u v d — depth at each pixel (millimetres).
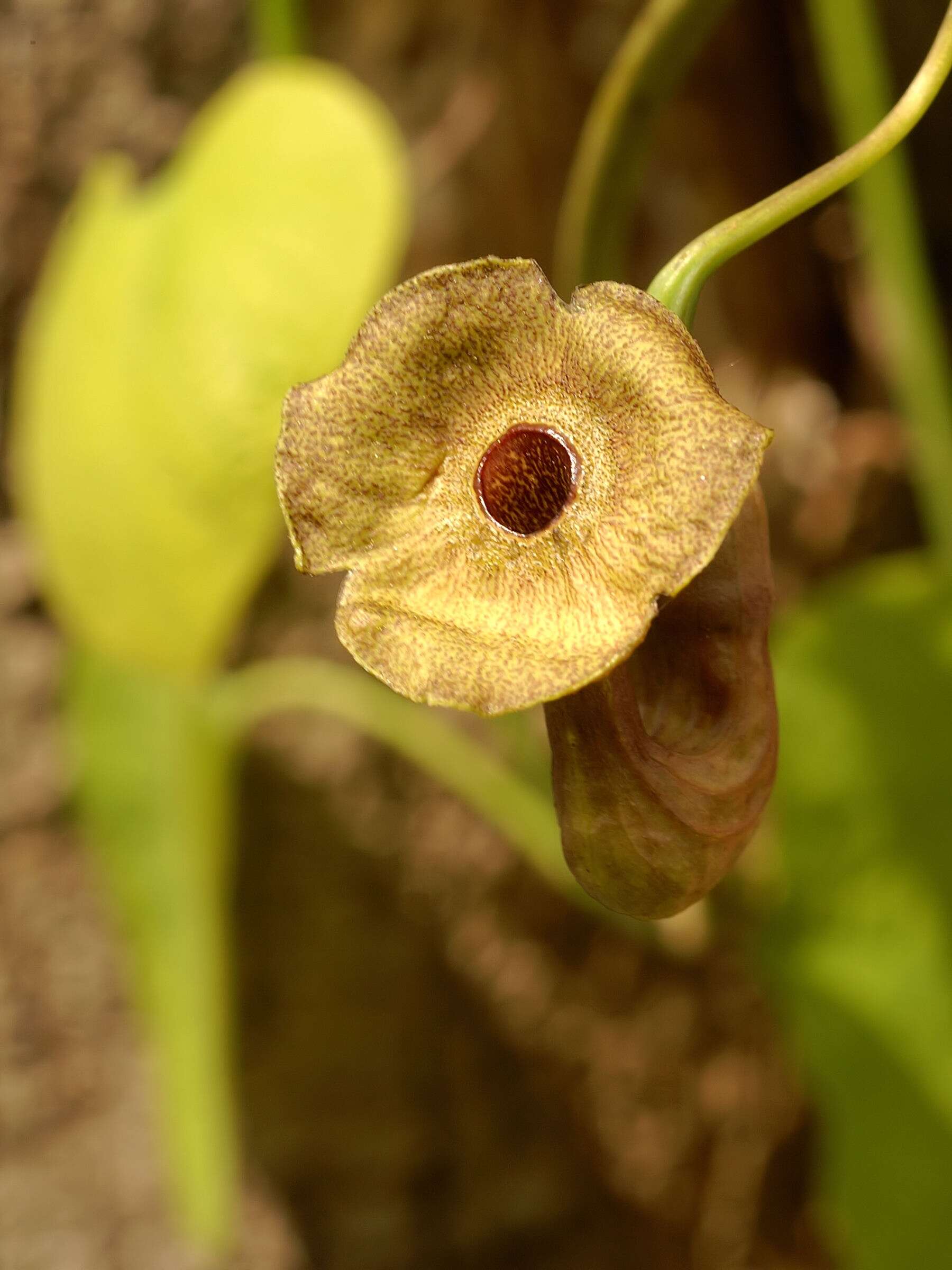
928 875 253
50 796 317
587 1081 334
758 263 306
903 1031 256
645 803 154
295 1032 325
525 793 266
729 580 158
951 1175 255
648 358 146
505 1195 334
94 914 323
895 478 310
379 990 325
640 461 146
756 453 142
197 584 234
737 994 333
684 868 155
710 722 158
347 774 317
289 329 223
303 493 151
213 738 283
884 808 252
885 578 249
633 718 155
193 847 289
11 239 298
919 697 248
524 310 150
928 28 285
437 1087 330
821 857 255
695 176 299
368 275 222
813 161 312
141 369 236
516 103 296
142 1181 326
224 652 304
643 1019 333
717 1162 340
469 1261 333
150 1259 328
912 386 252
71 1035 324
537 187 300
